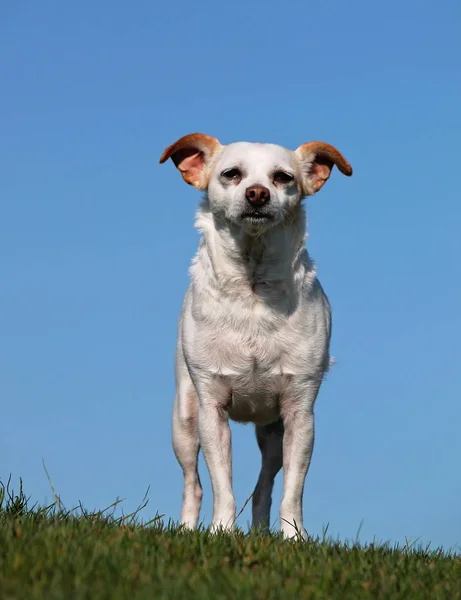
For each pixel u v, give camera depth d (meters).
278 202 6.99
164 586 4.21
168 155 7.52
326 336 7.63
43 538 5.00
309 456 7.51
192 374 7.59
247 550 5.21
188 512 8.35
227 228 7.24
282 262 7.29
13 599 3.92
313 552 5.47
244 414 7.84
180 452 8.34
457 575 5.23
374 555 5.49
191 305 7.57
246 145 7.37
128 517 6.23
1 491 6.37
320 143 7.61
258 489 8.32
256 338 7.35
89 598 3.96
